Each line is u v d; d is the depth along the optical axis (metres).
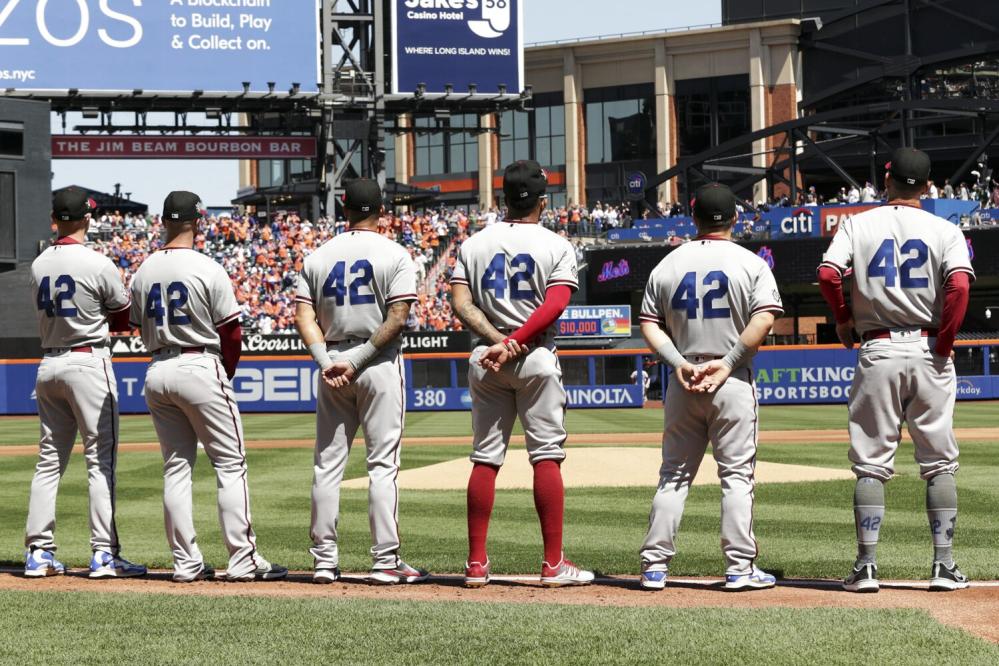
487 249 8.61
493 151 86.06
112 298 9.24
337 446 8.90
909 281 8.16
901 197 8.34
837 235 8.49
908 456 21.38
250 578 8.97
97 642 6.71
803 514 14.16
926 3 76.75
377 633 6.87
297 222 56.88
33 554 9.41
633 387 46.12
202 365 8.77
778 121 79.56
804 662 6.19
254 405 44.31
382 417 8.73
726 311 8.37
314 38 54.19
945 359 8.23
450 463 20.45
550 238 8.59
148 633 6.92
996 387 45.31
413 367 45.44
